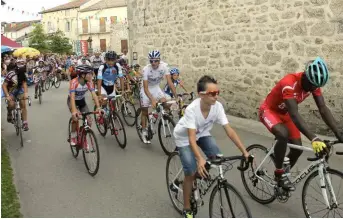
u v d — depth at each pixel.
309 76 3.66
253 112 9.42
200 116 3.62
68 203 4.65
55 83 18.84
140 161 6.28
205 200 4.60
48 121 9.80
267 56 8.84
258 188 4.54
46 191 5.06
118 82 11.72
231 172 5.59
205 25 10.68
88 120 6.43
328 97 7.53
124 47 40.78
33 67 19.25
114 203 4.63
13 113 8.09
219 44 10.25
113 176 5.60
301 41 8.01
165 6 12.34
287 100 3.83
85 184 5.30
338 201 3.58
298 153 4.16
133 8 14.27
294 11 8.08
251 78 9.36
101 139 7.82
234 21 9.66
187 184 3.80
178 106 6.96
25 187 5.22
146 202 4.64
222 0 9.95
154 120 7.11
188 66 11.55
